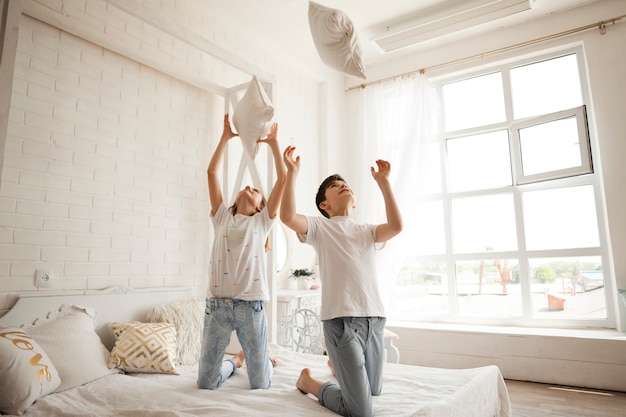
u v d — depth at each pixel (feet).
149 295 8.77
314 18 6.15
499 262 13.12
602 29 11.70
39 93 7.59
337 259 5.11
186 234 9.95
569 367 10.23
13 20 5.63
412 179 13.83
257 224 6.54
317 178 14.80
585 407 8.50
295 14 12.67
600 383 9.85
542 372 10.53
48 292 7.36
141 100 9.29
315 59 14.75
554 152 12.41
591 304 11.62
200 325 8.55
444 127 14.64
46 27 7.77
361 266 5.11
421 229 14.60
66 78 8.00
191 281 9.95
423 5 12.26
